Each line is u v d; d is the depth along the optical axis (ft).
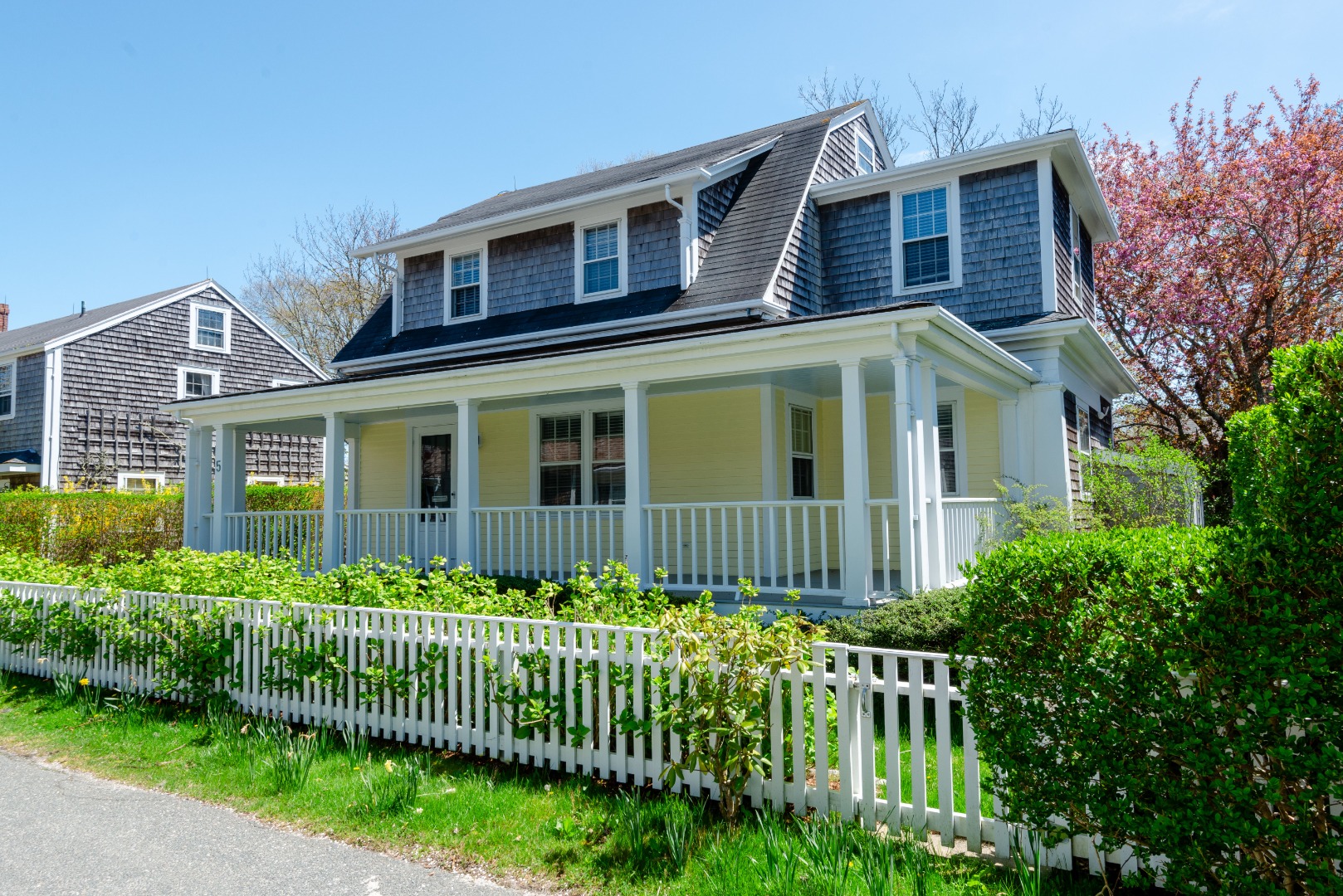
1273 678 9.66
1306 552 9.53
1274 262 61.72
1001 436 37.04
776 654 13.50
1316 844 9.42
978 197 40.09
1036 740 11.31
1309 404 9.69
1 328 96.32
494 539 44.27
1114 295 71.00
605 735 15.71
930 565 26.03
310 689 20.16
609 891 11.69
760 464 36.50
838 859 11.49
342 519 38.68
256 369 83.20
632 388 30.19
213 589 22.93
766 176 45.03
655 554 39.06
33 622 26.25
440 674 18.15
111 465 70.49
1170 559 10.65
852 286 42.83
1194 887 10.13
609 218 43.55
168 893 11.99
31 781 17.12
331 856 13.12
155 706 22.39
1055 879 11.52
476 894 11.79
